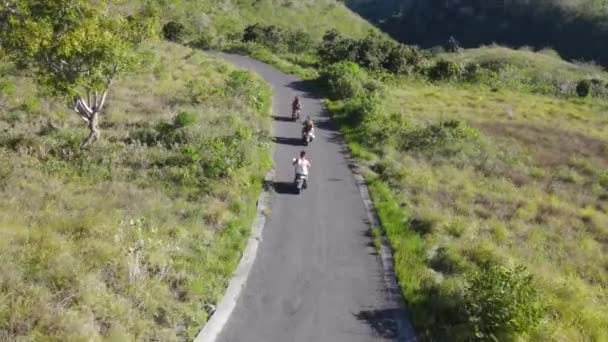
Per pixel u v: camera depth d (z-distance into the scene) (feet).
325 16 322.55
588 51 327.88
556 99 167.84
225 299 43.93
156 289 40.98
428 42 406.41
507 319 39.81
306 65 170.09
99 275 41.09
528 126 121.70
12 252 42.50
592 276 57.26
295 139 89.92
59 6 63.41
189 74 125.49
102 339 34.78
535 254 58.90
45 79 69.31
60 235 47.24
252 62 161.89
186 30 188.65
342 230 58.95
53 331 34.24
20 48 64.23
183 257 46.83
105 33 64.85
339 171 77.30
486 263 52.01
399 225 59.88
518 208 72.90
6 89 93.61
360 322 43.55
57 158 69.67
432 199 69.77
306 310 44.32
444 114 122.62
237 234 53.52
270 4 299.58
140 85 110.93
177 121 80.89
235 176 65.41
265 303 44.50
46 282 39.06
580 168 98.27
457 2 408.46
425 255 53.57
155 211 54.90
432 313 44.27
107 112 90.74
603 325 43.57
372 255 54.19
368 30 334.03
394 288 48.49
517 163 95.04
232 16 256.73
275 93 122.21
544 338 39.99
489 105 141.18
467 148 93.04
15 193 56.75
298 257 52.34
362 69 153.48
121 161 69.00
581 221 73.20
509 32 370.73
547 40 350.23
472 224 62.18
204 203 58.59
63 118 86.17
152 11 72.64
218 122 86.28
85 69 68.80
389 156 82.74
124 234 47.78
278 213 61.36
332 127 100.53
